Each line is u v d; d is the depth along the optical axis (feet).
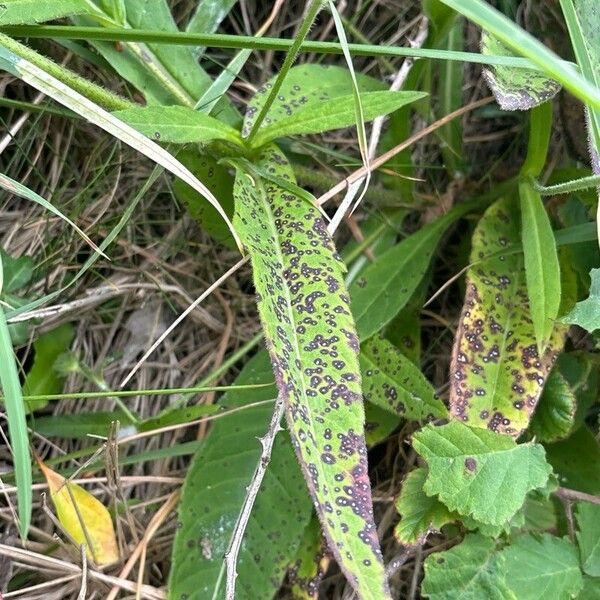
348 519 0.72
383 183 1.16
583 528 0.88
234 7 1.27
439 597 0.84
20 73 0.81
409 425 1.08
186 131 0.85
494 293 0.97
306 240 0.84
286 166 0.91
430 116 1.13
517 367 0.93
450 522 0.87
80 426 1.09
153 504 1.09
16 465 0.73
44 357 1.11
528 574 0.85
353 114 0.86
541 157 1.00
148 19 0.96
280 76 0.82
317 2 0.75
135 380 1.20
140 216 1.19
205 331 1.24
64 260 1.13
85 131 1.17
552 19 1.17
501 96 0.85
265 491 0.98
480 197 1.11
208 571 0.95
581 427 1.02
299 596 0.97
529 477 0.84
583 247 1.02
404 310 1.10
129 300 1.20
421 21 1.19
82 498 1.00
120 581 0.99
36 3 0.85
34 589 0.98
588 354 1.03
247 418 1.02
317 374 0.77
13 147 1.16
